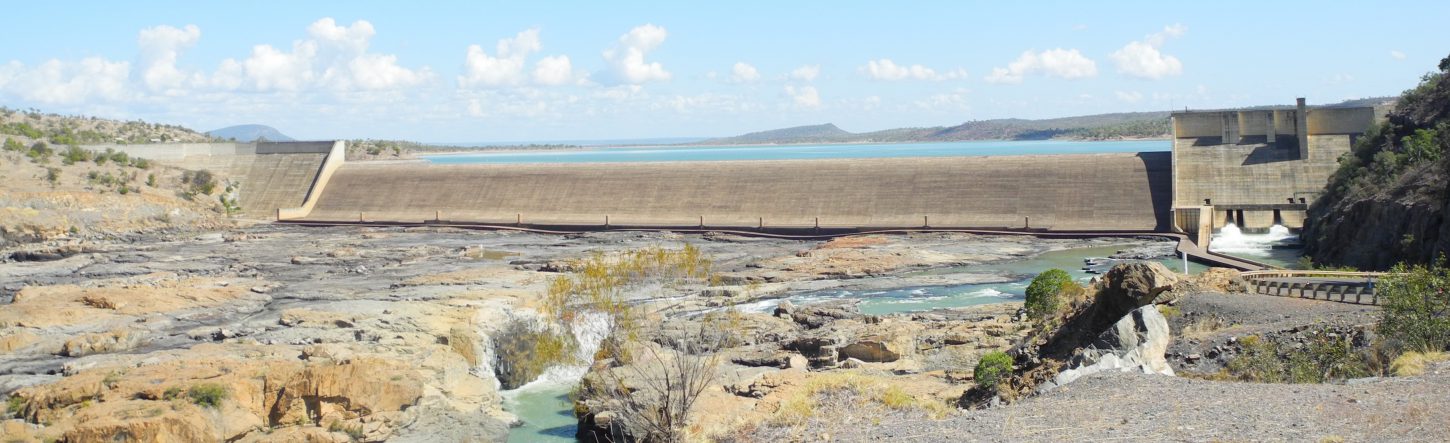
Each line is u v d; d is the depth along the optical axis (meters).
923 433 37.84
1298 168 159.25
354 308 93.44
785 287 116.44
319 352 73.25
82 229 172.38
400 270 132.38
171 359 72.88
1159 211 157.38
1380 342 48.38
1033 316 75.69
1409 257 101.69
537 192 196.25
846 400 48.50
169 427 54.19
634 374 58.62
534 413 68.44
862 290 115.44
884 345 72.44
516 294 101.94
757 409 50.88
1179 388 38.94
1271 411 34.25
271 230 192.88
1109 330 47.94
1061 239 152.25
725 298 102.06
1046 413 37.88
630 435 56.22
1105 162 168.25
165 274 126.19
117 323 89.19
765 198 179.88
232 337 84.44
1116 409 37.06
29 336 82.56
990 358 53.19
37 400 58.34
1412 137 132.25
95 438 53.12
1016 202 165.25
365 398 60.47
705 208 181.62
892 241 151.25
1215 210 155.62
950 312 91.06
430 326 85.31
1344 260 115.94
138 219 182.88
